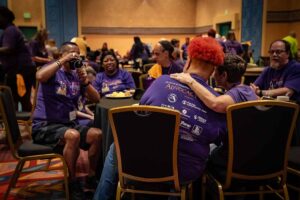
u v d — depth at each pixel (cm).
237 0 975
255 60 926
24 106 421
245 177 166
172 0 1277
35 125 237
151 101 165
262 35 908
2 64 402
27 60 408
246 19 949
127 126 158
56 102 242
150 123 154
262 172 167
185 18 1298
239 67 178
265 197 222
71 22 1130
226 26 1065
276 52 276
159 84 167
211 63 166
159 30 1286
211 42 168
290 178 213
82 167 299
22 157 222
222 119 166
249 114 156
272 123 159
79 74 254
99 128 247
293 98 268
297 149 212
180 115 155
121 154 166
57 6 1101
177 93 162
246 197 221
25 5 1065
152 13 1273
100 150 243
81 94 264
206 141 165
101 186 199
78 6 1134
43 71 233
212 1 1143
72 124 251
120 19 1251
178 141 159
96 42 1239
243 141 160
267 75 295
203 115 161
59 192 247
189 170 164
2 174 286
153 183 168
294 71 271
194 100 161
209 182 185
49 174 285
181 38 1305
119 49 1268
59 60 239
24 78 411
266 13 897
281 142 165
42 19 1086
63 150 228
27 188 255
